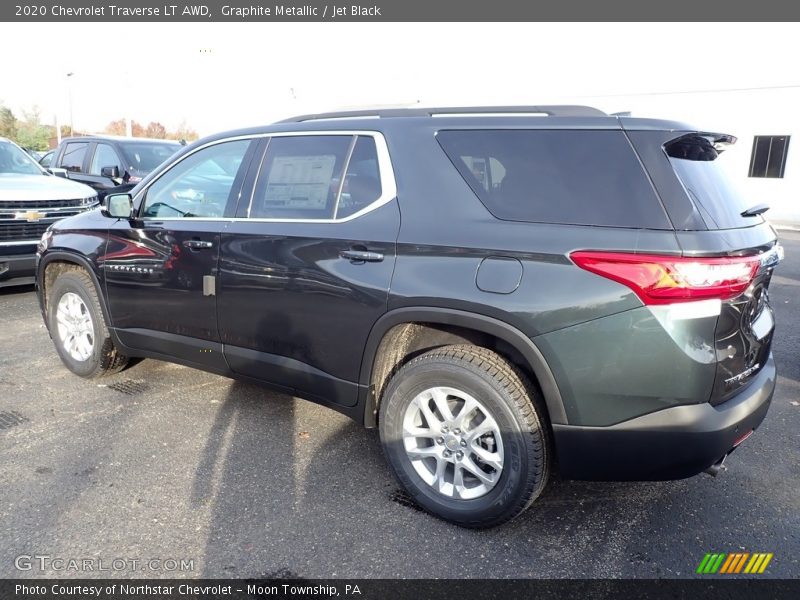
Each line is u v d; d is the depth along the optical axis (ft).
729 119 71.10
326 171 10.78
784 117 67.46
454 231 9.10
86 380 15.19
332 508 9.95
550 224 8.54
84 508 9.75
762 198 69.10
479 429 9.11
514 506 8.91
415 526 9.53
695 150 8.95
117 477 10.69
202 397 14.24
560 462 8.66
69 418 13.01
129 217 13.41
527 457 8.70
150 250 13.02
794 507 10.21
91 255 14.21
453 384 9.14
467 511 9.27
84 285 14.52
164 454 11.54
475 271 8.79
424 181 9.67
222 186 12.19
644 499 10.41
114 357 14.89
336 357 10.37
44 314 16.10
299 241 10.63
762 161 69.56
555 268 8.27
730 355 8.21
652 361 7.86
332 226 10.37
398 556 8.82
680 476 8.34
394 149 10.07
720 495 10.56
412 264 9.32
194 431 12.51
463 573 8.49
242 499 10.12
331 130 10.93
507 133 9.25
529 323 8.34
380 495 10.36
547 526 9.61
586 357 8.12
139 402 13.89
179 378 15.42
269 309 11.14
